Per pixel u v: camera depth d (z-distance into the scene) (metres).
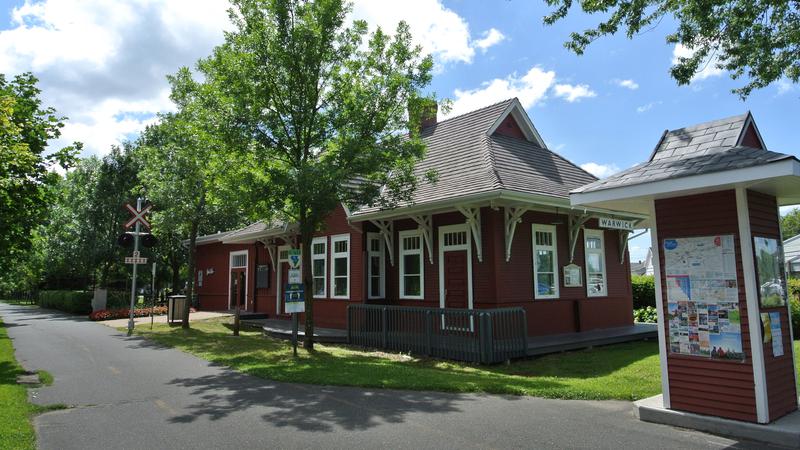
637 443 5.73
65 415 6.96
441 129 18.22
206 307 28.39
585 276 15.62
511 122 16.98
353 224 15.99
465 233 13.88
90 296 28.67
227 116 12.15
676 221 6.95
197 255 30.08
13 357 11.98
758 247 6.50
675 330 6.82
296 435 5.99
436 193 13.49
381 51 12.63
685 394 6.62
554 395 7.95
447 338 11.86
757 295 6.33
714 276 6.56
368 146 12.07
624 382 8.88
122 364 11.05
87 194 32.53
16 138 11.29
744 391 6.19
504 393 8.16
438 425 6.37
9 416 6.56
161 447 5.61
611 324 16.28
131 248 32.75
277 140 12.88
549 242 14.62
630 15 9.52
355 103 12.23
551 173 15.38
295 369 10.08
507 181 12.53
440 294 14.30
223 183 12.41
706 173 6.18
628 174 7.32
